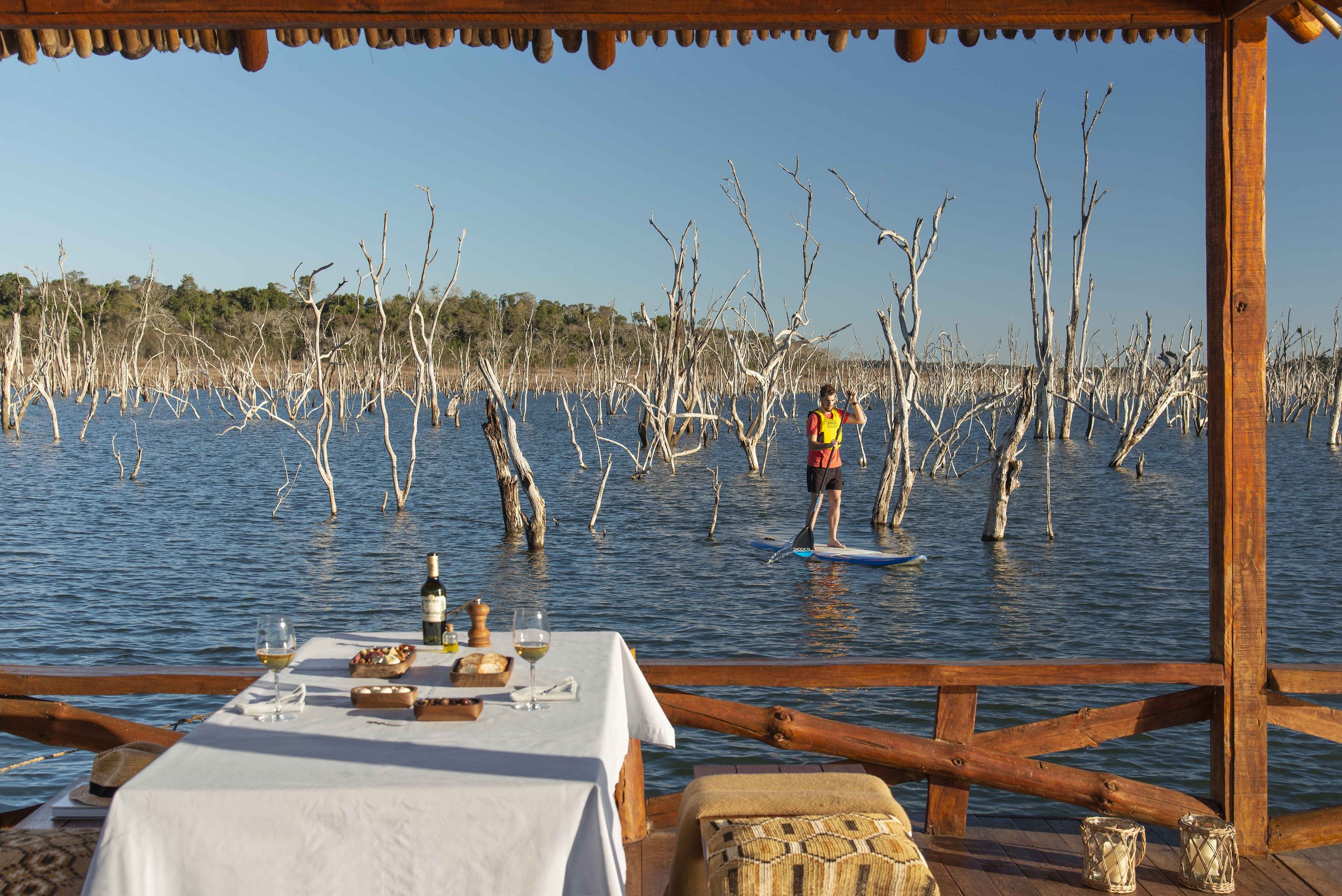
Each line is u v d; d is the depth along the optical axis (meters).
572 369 91.69
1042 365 32.03
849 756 4.23
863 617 13.49
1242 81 3.98
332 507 22.44
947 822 4.44
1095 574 16.31
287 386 60.28
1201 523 21.92
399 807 2.42
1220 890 3.89
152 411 57.50
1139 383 38.03
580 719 2.94
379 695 3.05
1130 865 3.91
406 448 40.97
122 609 13.59
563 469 33.88
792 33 3.86
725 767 4.13
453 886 2.42
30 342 72.50
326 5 3.53
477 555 18.12
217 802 2.39
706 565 17.19
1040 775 4.29
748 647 12.07
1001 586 15.42
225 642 12.02
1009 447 19.50
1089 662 4.26
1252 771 4.23
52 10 3.47
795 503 25.53
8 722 4.03
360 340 72.94
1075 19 3.73
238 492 26.39
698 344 36.84
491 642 3.88
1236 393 4.15
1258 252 4.09
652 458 34.88
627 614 13.78
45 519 21.44
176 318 85.56
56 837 3.03
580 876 2.42
